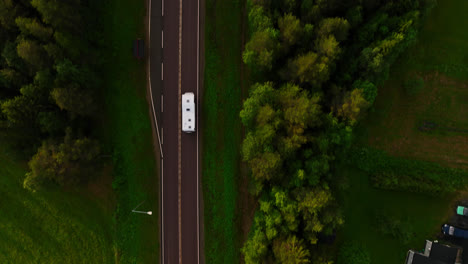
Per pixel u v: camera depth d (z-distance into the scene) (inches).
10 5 1512.1
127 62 1934.1
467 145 1914.4
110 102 1937.7
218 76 1926.7
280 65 1732.3
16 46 1576.0
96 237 1964.8
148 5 1923.0
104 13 1904.5
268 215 1637.6
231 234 1936.5
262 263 1654.8
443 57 1916.8
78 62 1692.9
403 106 1924.2
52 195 1967.3
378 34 1665.8
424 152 1923.0
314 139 1571.1
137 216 1958.7
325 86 1695.4
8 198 1974.7
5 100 1608.0
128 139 1950.1
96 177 1909.4
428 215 1921.8
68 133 1674.5
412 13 1589.6
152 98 1947.6
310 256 1626.5
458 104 1920.5
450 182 1897.1
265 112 1540.4
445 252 1813.5
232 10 1903.3
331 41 1507.1
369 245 1927.9
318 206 1510.8
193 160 1956.2
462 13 1913.1
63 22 1579.7
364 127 1919.3
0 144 1691.7
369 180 1916.8
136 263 1962.4
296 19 1599.4
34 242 1982.0
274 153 1562.5
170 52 1932.8
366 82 1608.0
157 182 1968.5
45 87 1640.0
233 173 1926.7
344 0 1603.1
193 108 1884.8
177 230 1972.2
